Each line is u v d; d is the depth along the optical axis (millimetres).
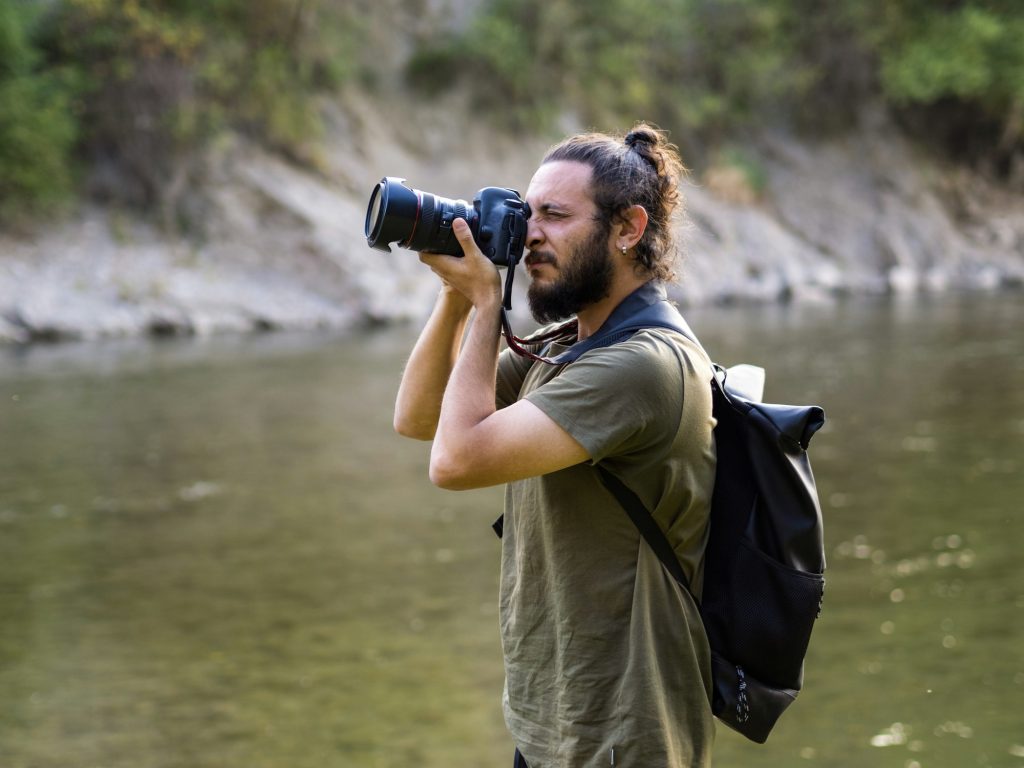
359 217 25469
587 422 2133
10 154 21594
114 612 6277
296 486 9234
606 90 32344
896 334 19828
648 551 2217
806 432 2240
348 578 6844
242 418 12258
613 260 2291
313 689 5227
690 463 2207
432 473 2188
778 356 17141
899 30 36688
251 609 6309
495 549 7461
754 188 33719
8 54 21969
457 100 30203
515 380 2678
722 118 34688
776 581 2242
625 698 2176
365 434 11383
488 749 4602
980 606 6164
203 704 5035
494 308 2266
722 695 2258
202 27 24891
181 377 15258
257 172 24688
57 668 5473
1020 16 37344
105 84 23359
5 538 7746
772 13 35562
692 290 27828
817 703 5000
